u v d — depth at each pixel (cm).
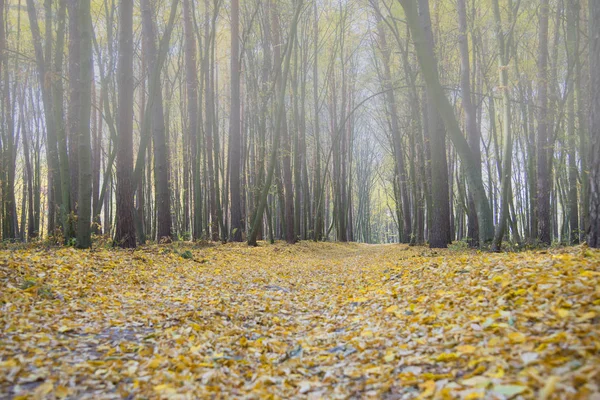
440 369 348
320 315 677
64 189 1312
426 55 1084
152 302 698
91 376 379
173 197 3253
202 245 1847
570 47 1661
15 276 688
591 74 735
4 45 1816
